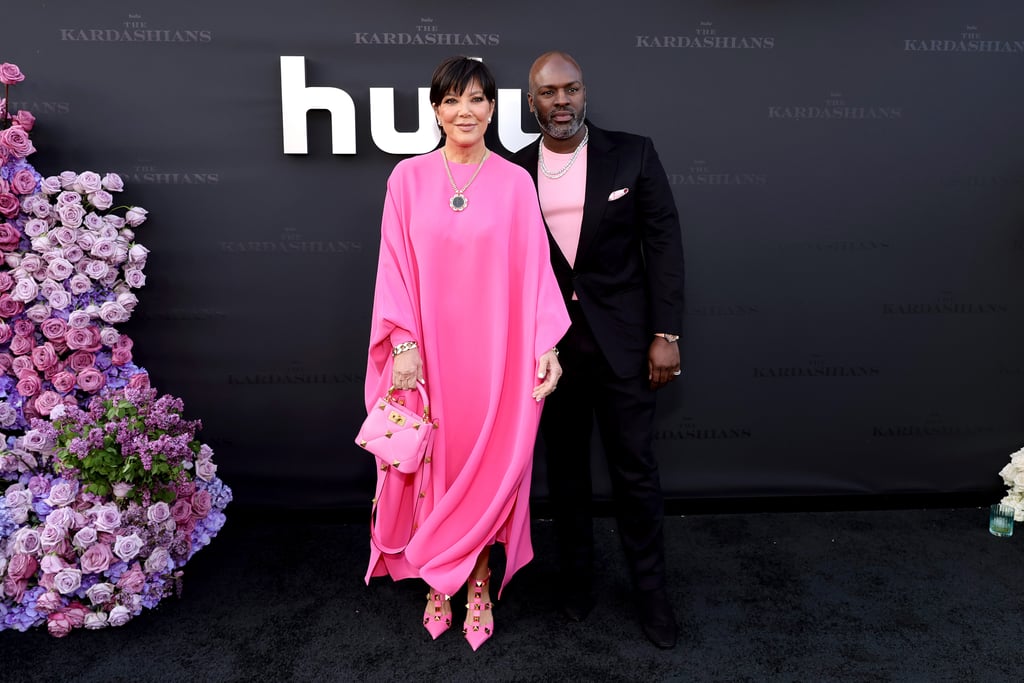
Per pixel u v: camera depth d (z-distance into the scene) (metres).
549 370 1.92
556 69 1.88
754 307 2.75
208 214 2.57
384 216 1.97
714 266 2.71
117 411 2.18
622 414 2.03
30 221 2.31
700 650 2.03
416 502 2.04
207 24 2.46
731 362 2.78
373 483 2.77
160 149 2.52
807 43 2.60
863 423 2.84
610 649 2.03
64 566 2.08
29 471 2.24
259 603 2.25
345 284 2.65
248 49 2.49
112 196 2.50
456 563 1.98
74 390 2.42
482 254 1.91
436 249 1.91
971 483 2.89
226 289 2.62
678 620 2.16
